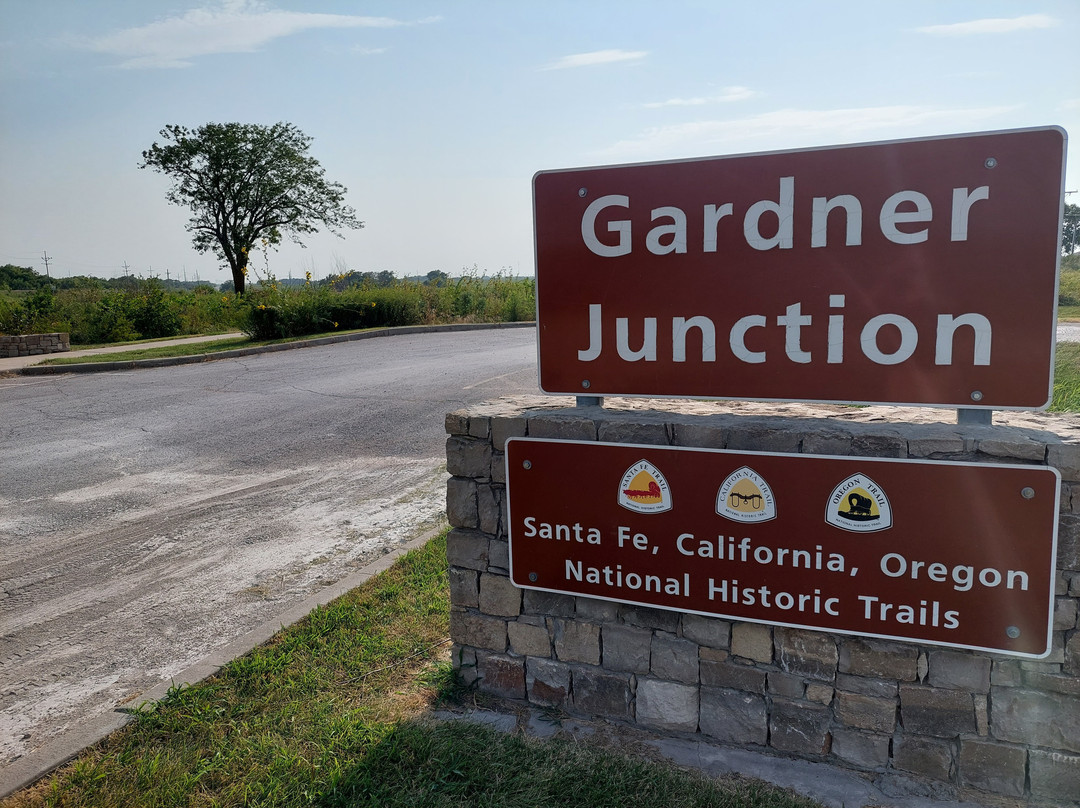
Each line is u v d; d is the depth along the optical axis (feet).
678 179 10.82
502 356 50.65
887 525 9.77
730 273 10.71
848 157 9.93
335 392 40.14
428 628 14.47
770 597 10.48
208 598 16.97
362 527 21.12
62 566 18.99
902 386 10.05
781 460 10.18
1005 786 9.71
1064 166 9.04
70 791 10.32
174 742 11.37
